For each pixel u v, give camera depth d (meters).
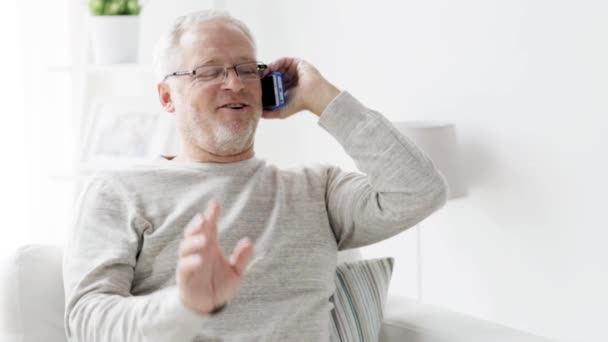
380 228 1.84
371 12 3.02
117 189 1.75
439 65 2.82
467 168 2.79
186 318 1.25
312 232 1.83
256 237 1.77
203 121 1.83
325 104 1.86
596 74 2.42
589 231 2.48
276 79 1.89
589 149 2.46
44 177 3.47
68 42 3.52
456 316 1.97
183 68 1.86
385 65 3.00
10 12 3.31
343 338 1.84
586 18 2.43
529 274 2.65
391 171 1.76
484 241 2.76
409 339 1.92
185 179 1.80
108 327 1.46
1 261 1.76
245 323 1.68
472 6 2.70
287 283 1.75
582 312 2.53
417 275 2.91
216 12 1.91
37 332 1.71
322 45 3.23
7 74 3.31
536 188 2.60
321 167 1.96
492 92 2.68
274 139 3.47
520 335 1.83
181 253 1.21
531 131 2.59
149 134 3.33
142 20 3.54
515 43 2.61
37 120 3.44
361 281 1.94
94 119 3.37
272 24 3.43
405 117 2.95
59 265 1.79
